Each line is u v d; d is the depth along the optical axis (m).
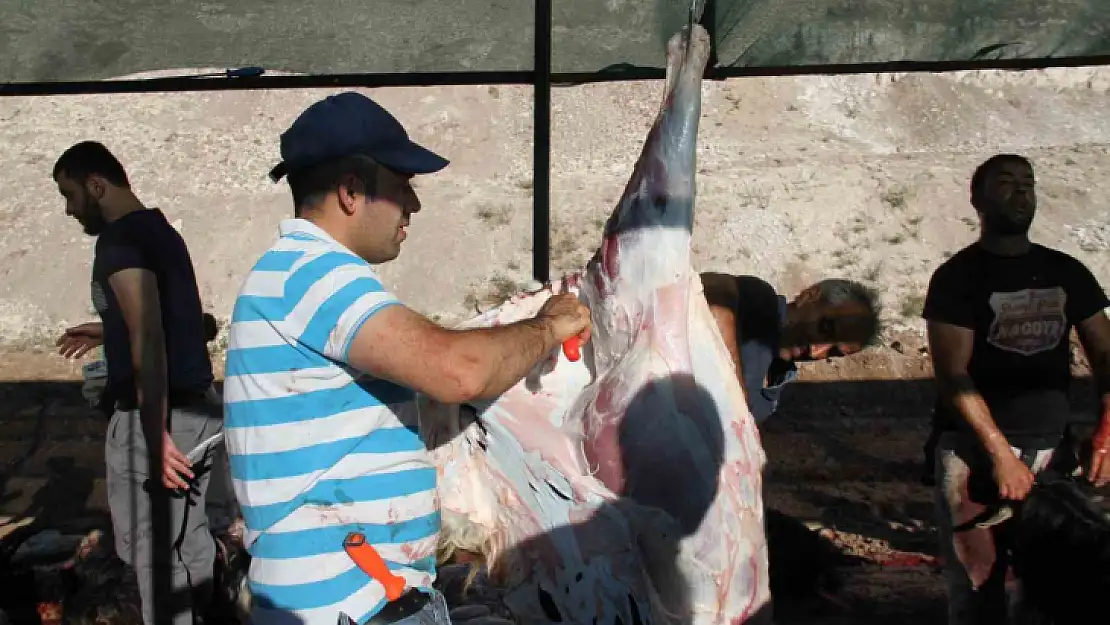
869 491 7.04
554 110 17.81
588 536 2.99
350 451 2.37
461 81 4.89
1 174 16.30
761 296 3.54
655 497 2.84
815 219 15.08
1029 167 3.89
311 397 2.34
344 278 2.30
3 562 4.97
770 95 18.73
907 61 4.85
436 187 15.86
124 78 4.82
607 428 2.88
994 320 3.86
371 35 4.73
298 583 2.36
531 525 3.10
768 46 4.72
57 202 15.53
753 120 18.14
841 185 15.69
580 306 2.69
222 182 16.16
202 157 16.77
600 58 4.79
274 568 2.38
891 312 12.80
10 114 17.83
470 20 4.68
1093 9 4.56
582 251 14.39
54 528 6.03
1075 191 15.98
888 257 14.43
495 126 17.44
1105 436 3.93
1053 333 3.90
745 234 14.82
